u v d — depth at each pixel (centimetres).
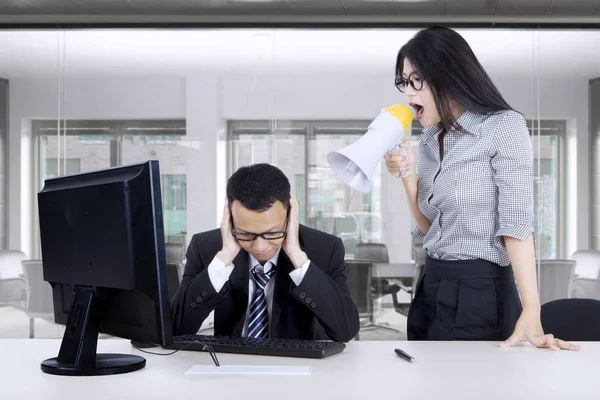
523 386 143
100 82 482
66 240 175
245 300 208
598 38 474
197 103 478
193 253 218
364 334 466
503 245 202
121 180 156
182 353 184
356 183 187
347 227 469
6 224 480
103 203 161
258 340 190
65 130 481
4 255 479
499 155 197
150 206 152
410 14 468
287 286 206
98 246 164
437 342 198
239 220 184
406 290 465
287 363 169
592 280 468
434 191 212
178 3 461
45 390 144
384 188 468
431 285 214
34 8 469
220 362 172
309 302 193
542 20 470
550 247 469
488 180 202
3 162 482
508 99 476
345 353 182
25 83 484
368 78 475
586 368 161
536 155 473
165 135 478
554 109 474
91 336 164
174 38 480
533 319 190
